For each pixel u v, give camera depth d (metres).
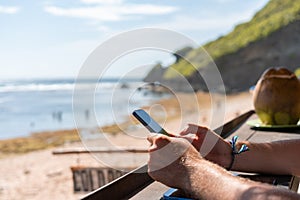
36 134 15.34
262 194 0.74
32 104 33.06
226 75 35.12
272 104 1.76
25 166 9.06
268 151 1.14
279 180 1.09
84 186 4.09
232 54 36.22
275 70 1.83
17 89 62.47
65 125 18.41
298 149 1.15
